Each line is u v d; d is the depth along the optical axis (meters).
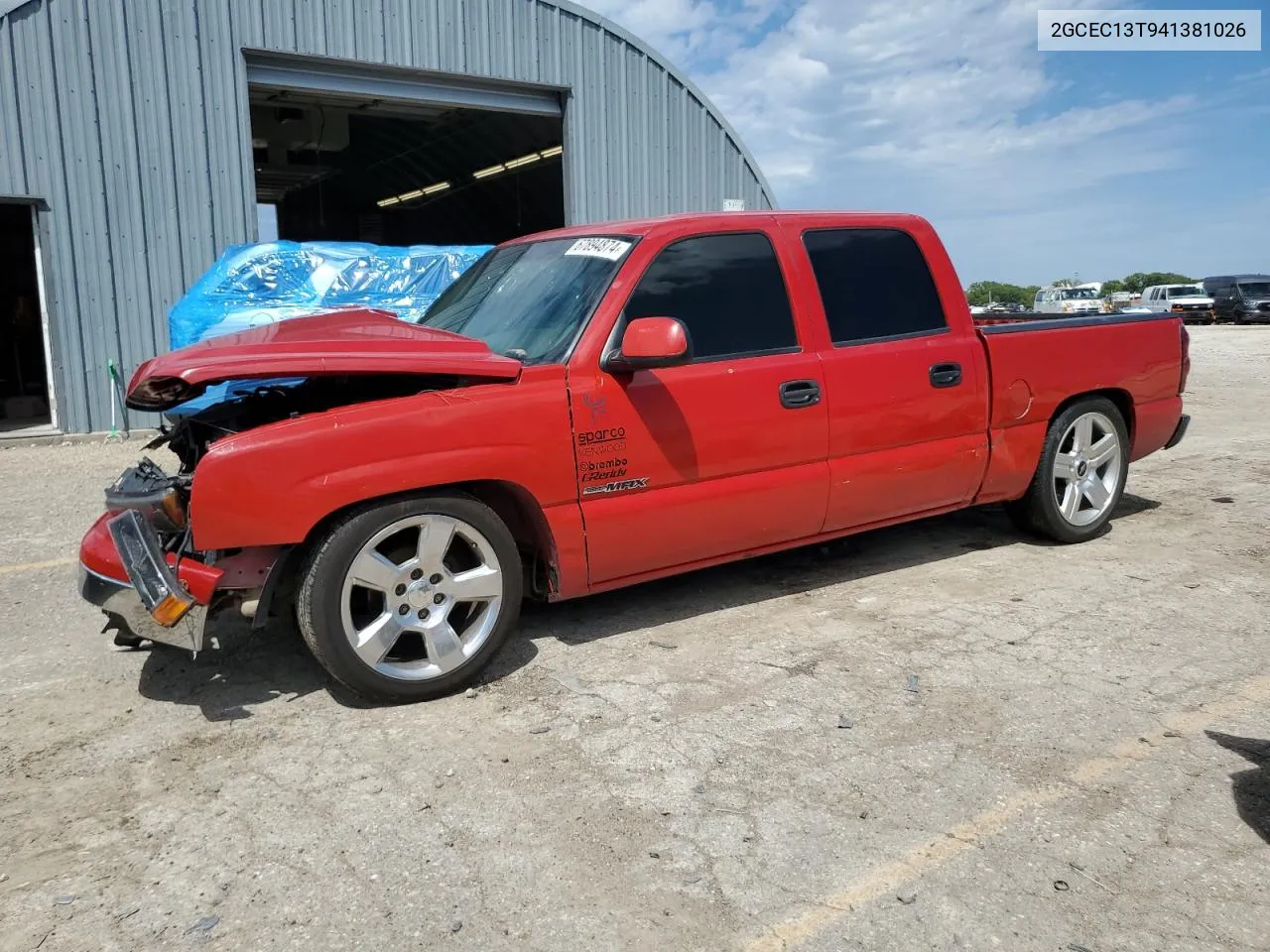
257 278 9.23
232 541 3.44
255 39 12.84
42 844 2.93
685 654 4.23
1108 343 5.69
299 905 2.61
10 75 11.24
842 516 4.80
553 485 3.96
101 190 11.96
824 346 4.66
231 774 3.31
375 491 3.60
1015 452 5.36
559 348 4.09
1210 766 3.20
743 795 3.08
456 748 3.45
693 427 4.25
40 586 5.56
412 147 24.12
